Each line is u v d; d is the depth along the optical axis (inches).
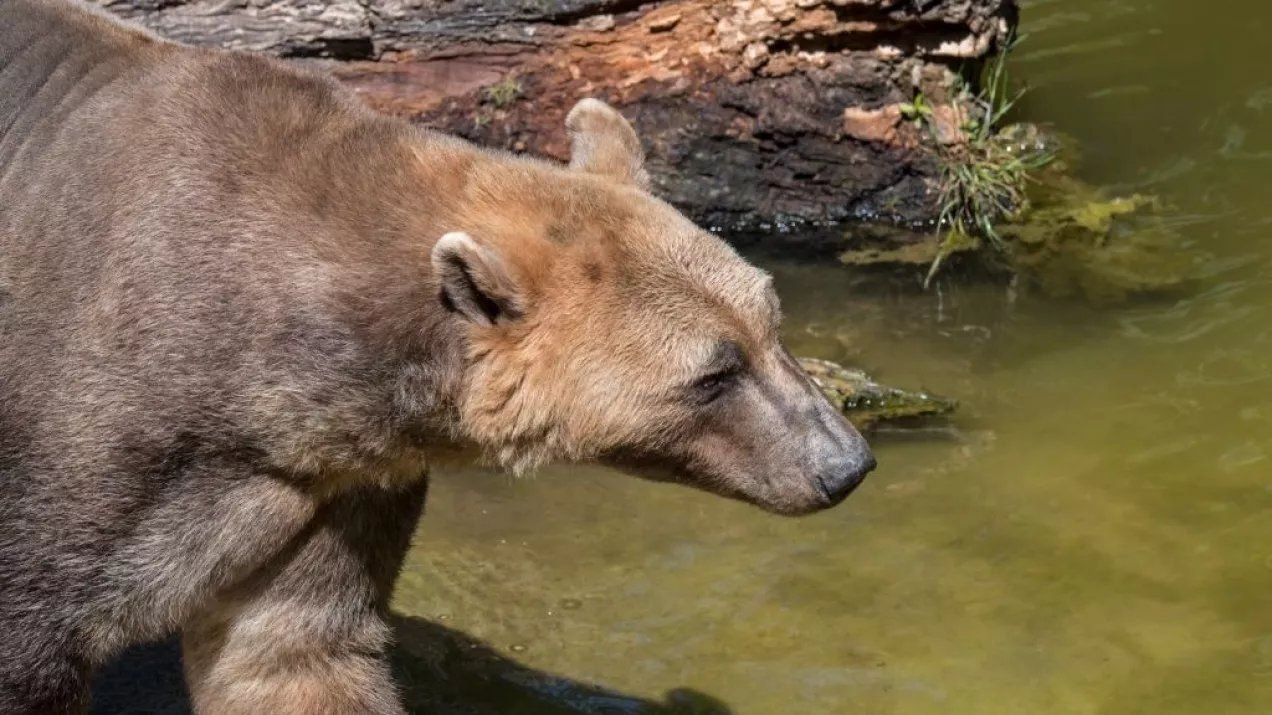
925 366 358.3
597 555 301.1
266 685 242.8
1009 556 298.8
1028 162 430.6
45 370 220.1
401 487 238.1
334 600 240.5
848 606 286.7
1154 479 318.7
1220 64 482.0
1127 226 410.3
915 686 266.7
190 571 224.4
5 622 219.6
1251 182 425.7
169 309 218.7
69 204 227.5
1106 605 285.6
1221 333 366.6
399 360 221.6
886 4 394.9
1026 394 348.8
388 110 402.6
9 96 243.8
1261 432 331.6
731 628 281.4
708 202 414.0
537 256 224.7
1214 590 288.7
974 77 430.3
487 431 229.3
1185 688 265.4
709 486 237.9
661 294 226.1
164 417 217.2
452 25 396.2
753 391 231.6
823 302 384.5
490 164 237.1
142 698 267.1
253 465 222.4
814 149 410.6
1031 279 392.5
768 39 401.1
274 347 218.8
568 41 400.5
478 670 271.0
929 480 321.7
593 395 227.1
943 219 414.3
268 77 238.5
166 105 231.1
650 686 267.7
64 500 217.8
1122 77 476.1
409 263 223.1
